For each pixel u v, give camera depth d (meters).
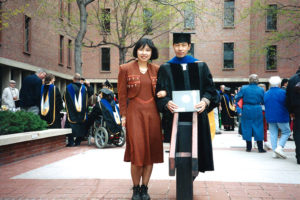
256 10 16.64
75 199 3.84
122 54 17.97
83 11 14.66
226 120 16.38
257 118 8.10
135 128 3.75
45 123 8.59
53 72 26.25
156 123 3.84
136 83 3.84
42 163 6.40
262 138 8.03
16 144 6.70
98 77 31.45
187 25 24.72
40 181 4.77
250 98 8.20
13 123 7.48
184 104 3.46
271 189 4.26
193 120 3.33
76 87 9.93
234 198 3.84
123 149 8.95
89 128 9.90
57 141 8.88
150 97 3.87
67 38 29.38
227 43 29.16
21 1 20.42
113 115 9.15
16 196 3.98
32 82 9.12
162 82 3.71
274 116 7.07
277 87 7.23
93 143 10.80
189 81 3.67
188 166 3.34
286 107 6.65
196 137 3.17
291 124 11.67
